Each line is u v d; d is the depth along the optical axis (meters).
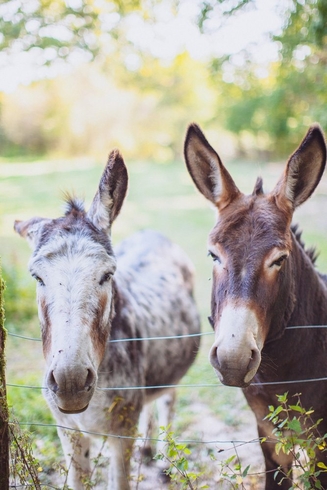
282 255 2.57
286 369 2.86
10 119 32.78
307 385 2.86
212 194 2.96
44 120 33.34
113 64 22.88
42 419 4.47
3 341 2.46
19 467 2.61
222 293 2.54
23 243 11.93
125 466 3.26
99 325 2.67
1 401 2.38
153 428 4.48
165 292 4.41
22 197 18.50
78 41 10.73
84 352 2.46
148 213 16.92
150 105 35.69
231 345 2.33
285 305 2.71
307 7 6.56
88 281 2.61
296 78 11.96
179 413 5.12
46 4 9.92
